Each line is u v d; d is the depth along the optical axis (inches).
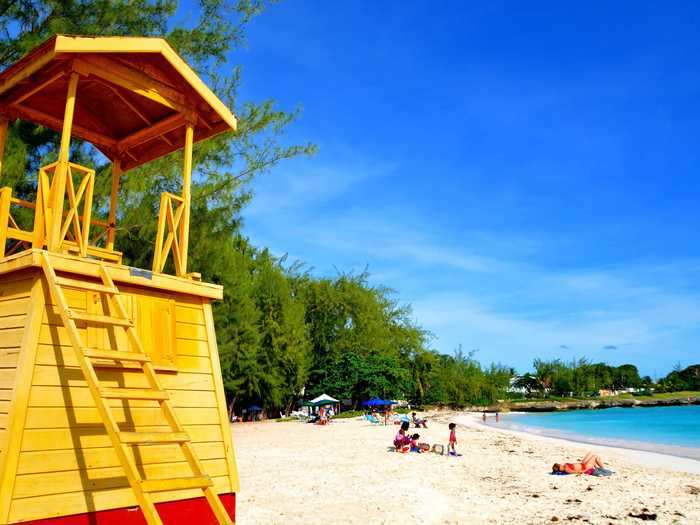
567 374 4554.6
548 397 4466.0
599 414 3312.0
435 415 2738.7
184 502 252.4
